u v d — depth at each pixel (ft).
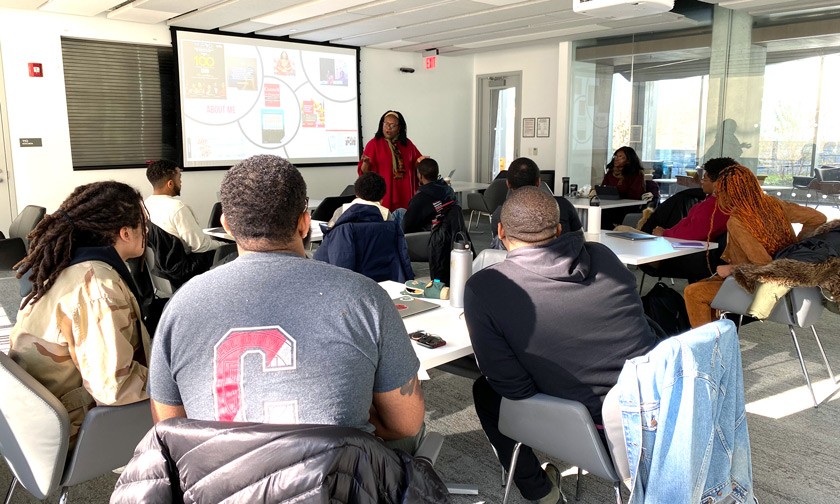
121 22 23.03
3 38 20.72
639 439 4.91
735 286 10.15
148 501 3.18
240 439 3.08
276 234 3.83
